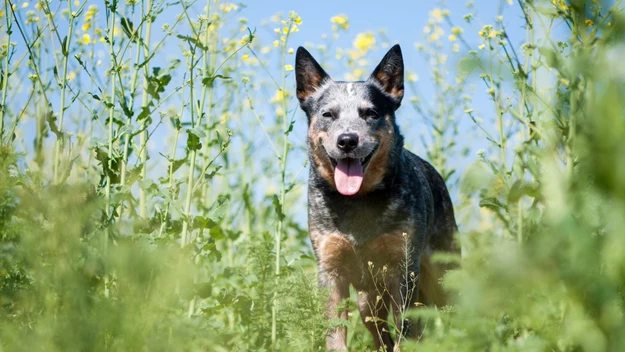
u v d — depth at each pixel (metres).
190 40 4.43
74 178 2.51
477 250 1.53
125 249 2.08
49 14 4.42
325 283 5.61
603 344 1.42
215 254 4.55
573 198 1.41
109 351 2.08
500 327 2.45
